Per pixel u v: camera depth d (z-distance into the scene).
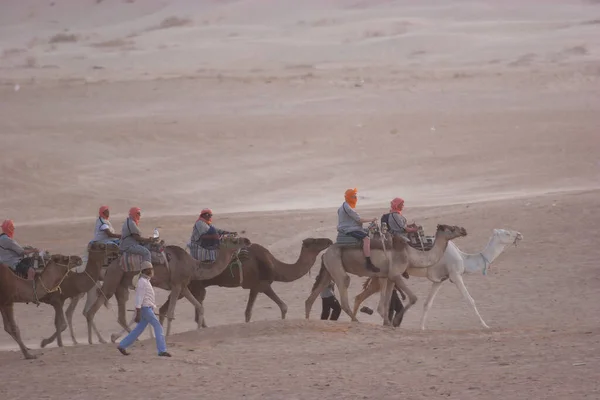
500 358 39.38
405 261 52.56
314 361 41.28
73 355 46.06
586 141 133.75
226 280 56.00
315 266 78.25
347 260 52.78
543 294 64.94
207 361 42.22
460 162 127.75
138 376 39.53
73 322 66.12
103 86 189.75
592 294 63.84
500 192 111.12
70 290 51.91
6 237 49.12
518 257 74.94
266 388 36.22
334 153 135.25
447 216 88.19
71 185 120.25
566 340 42.84
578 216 83.44
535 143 134.38
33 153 132.75
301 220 93.00
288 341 45.91
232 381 37.84
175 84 189.12
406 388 34.69
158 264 52.00
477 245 78.44
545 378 34.62
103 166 128.50
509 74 198.75
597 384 33.09
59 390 37.62
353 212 52.94
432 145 137.00
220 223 93.06
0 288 46.66
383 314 52.72
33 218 107.38
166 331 55.72
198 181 123.00
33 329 64.06
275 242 84.62
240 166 129.62
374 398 33.47
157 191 118.56
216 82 190.88
